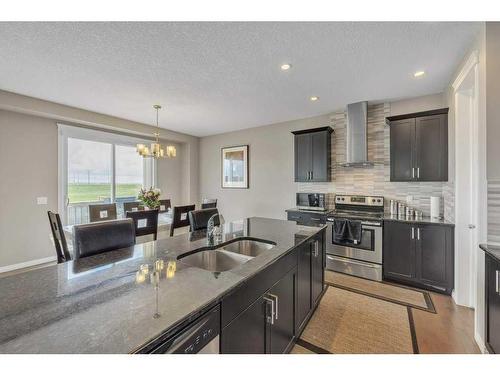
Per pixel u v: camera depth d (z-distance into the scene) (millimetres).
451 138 2811
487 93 1803
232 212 5484
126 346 683
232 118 4438
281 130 4734
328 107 3805
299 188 4520
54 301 931
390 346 1877
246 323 1201
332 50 2166
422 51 2184
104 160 4676
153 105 3670
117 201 4871
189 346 846
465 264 2510
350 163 3658
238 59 2320
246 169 5211
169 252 1580
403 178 3229
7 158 3445
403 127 3232
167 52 2188
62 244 2338
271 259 1451
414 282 2926
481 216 1850
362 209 3762
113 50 2146
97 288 1046
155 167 5496
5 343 691
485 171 1826
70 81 2793
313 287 2262
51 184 3887
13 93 3152
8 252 3473
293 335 1797
